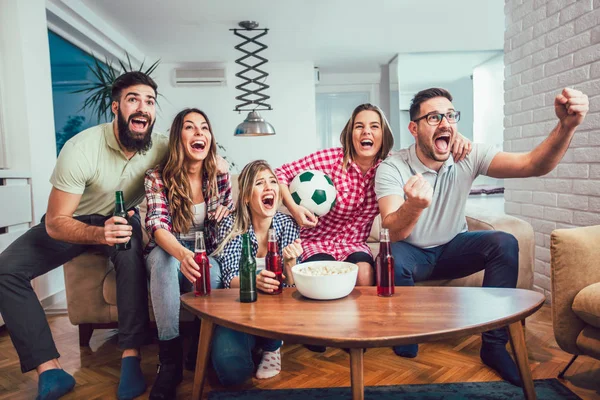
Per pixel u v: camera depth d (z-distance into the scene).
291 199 2.01
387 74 6.98
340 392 1.61
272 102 6.25
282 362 1.91
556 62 2.48
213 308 1.31
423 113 1.83
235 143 6.25
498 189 5.83
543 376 1.68
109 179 1.84
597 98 2.21
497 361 1.71
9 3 2.74
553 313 1.56
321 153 2.16
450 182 1.91
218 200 1.94
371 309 1.26
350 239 2.11
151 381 1.76
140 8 4.07
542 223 2.63
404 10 4.30
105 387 1.73
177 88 6.18
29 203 2.72
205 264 1.48
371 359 1.91
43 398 1.59
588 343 1.47
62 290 3.04
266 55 5.88
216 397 1.59
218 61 6.12
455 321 1.13
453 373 1.75
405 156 1.98
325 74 7.02
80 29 4.07
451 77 6.15
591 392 1.56
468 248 1.91
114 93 1.78
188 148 1.80
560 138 1.64
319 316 1.21
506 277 1.79
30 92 2.83
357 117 2.01
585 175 2.30
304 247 2.06
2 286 1.66
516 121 2.88
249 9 4.15
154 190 1.80
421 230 1.95
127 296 1.71
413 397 1.55
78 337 2.29
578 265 1.51
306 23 4.59
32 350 1.64
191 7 4.06
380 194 1.88
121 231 1.55
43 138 2.96
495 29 5.02
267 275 1.47
